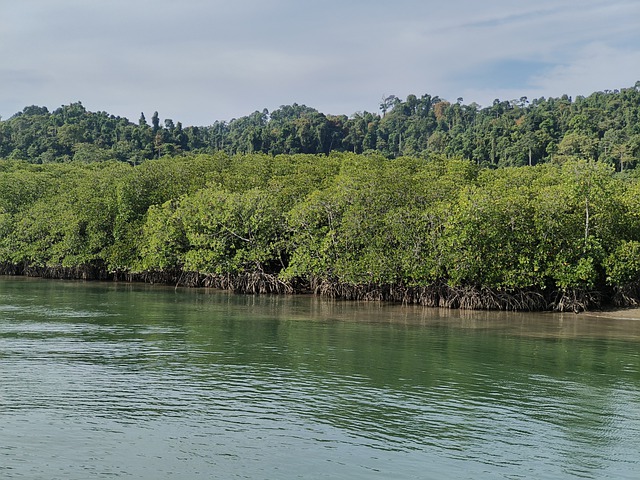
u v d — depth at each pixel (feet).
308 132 644.69
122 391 75.92
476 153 509.35
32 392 74.64
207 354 98.48
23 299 178.60
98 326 125.80
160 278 246.27
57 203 277.85
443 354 101.86
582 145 453.17
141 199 255.50
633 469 54.75
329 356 98.48
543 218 163.73
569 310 164.45
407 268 171.12
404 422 65.87
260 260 205.87
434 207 178.29
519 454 57.72
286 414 67.97
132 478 51.70
